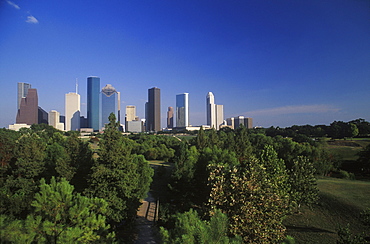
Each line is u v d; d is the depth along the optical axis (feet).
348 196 88.02
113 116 68.18
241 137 167.53
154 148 237.45
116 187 63.41
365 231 63.52
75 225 29.48
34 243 24.16
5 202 43.16
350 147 233.14
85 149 89.04
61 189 31.63
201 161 99.96
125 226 74.49
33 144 87.35
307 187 74.69
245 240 42.04
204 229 24.17
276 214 46.34
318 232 65.82
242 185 45.73
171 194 107.24
